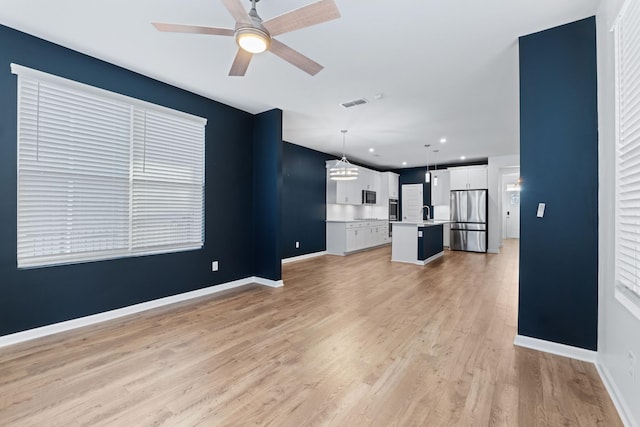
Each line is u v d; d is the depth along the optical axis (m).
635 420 1.49
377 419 1.61
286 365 2.17
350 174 6.24
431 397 1.80
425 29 2.37
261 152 4.50
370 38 2.50
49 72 2.63
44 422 1.57
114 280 3.08
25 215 2.54
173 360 2.24
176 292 3.63
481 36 2.47
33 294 2.58
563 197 2.29
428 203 9.49
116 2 2.10
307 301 3.67
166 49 2.73
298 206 6.75
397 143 6.39
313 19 1.76
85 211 2.89
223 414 1.65
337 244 7.50
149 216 3.38
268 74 3.20
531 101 2.41
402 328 2.85
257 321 3.02
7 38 2.43
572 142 2.26
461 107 4.17
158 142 3.43
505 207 12.06
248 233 4.56
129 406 1.71
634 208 1.63
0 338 2.42
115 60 2.94
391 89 3.57
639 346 1.47
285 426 1.56
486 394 1.83
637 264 1.58
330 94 3.74
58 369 2.10
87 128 2.88
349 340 2.59
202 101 3.87
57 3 2.11
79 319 2.84
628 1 1.60
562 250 2.29
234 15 1.77
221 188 4.14
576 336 2.25
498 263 6.26
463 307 3.44
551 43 2.35
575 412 1.67
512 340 2.58
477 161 8.59
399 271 5.46
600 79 2.12
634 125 1.64
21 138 2.51
